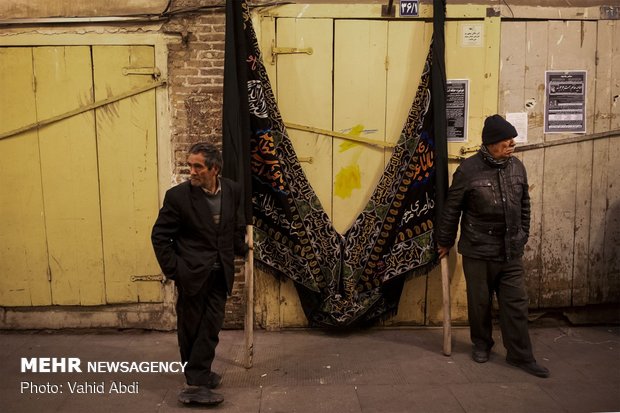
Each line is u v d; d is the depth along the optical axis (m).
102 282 4.87
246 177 4.28
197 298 3.59
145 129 4.72
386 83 4.73
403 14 4.64
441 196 4.47
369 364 4.30
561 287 4.99
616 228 4.97
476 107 4.78
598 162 4.90
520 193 4.19
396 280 4.77
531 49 4.77
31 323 4.89
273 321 4.92
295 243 4.66
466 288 4.68
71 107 4.68
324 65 4.69
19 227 4.79
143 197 4.79
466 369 4.22
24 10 4.59
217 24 4.66
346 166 4.79
